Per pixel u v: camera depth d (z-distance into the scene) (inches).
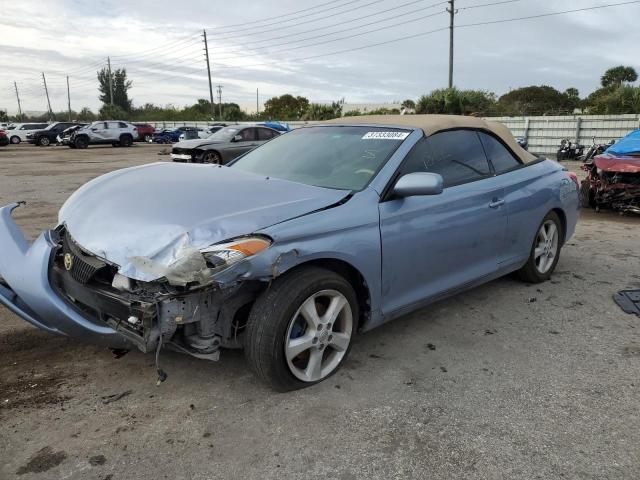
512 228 168.9
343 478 92.7
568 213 200.2
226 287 101.5
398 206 130.3
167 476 92.0
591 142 909.8
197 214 109.7
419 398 117.7
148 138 1581.0
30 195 407.2
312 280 112.7
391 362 134.0
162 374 102.5
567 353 141.0
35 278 115.1
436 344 144.9
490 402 116.6
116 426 105.3
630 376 129.2
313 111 1551.4
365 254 121.6
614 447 101.7
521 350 142.3
